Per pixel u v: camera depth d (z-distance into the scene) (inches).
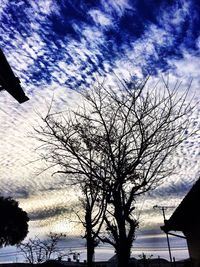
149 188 410.6
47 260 1177.4
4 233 1571.1
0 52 225.5
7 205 1563.7
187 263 479.8
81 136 441.1
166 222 466.3
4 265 2016.5
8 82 251.3
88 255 582.9
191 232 438.6
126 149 426.3
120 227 383.6
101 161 444.1
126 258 372.2
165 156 408.2
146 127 420.2
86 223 586.6
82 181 459.8
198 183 353.4
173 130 420.2
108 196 395.9
